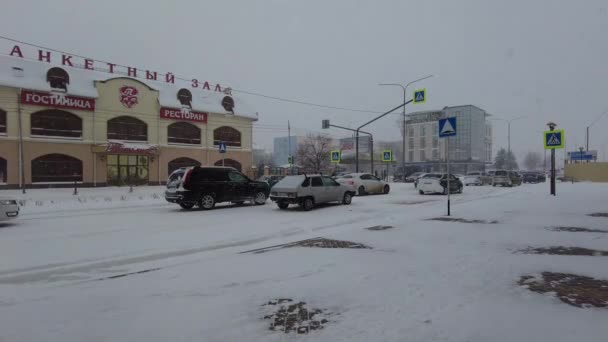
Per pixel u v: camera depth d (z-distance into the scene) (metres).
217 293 5.04
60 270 6.48
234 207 16.89
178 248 8.16
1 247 8.34
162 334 3.80
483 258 6.60
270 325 3.99
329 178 16.56
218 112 40.03
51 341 3.69
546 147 19.67
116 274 6.18
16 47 30.78
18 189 28.36
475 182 41.53
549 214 12.02
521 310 4.27
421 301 4.59
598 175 43.62
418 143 107.38
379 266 6.19
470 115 102.69
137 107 34.66
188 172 15.55
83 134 31.64
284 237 9.39
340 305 4.52
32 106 29.23
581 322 3.92
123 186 33.00
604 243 7.73
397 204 17.02
